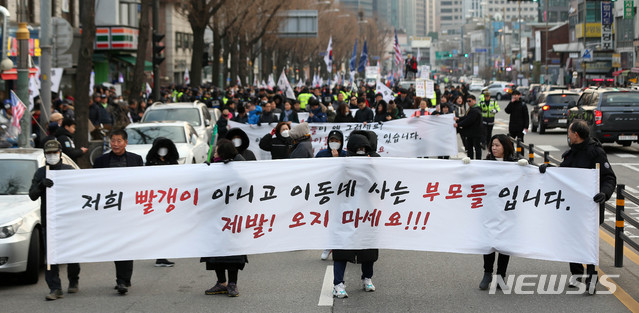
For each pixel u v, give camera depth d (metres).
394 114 20.62
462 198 8.94
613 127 24.08
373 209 8.93
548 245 8.86
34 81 19.52
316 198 8.92
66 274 10.34
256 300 8.59
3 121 19.16
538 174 8.85
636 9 65.69
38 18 35.12
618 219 10.03
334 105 34.03
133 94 29.66
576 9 91.19
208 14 40.12
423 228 8.96
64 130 14.13
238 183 8.86
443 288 9.05
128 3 48.12
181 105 22.05
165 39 71.50
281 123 13.46
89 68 20.08
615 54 66.19
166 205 8.84
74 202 8.76
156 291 9.19
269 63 81.19
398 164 8.91
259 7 55.28
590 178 8.74
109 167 9.28
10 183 10.62
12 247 9.33
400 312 8.03
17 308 8.44
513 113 22.33
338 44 115.75
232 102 25.47
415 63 54.03
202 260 8.93
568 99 33.09
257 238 8.91
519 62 133.62
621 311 8.03
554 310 8.08
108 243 8.81
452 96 33.03
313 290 9.02
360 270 10.23
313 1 79.88
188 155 16.92
